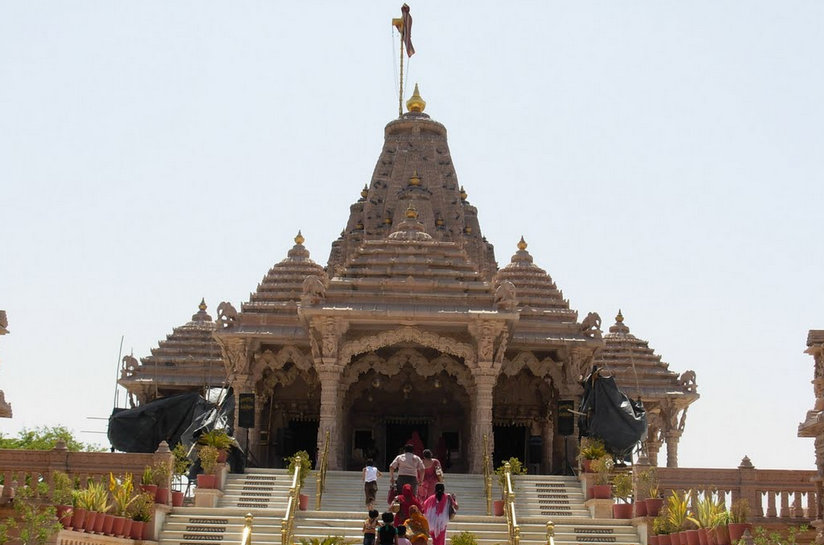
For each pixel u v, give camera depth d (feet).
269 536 116.26
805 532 113.80
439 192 245.24
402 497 99.91
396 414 200.03
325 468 143.13
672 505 115.96
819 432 99.30
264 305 188.55
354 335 173.37
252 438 189.78
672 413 212.84
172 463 125.29
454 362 179.52
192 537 116.88
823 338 95.25
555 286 202.80
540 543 118.32
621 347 221.05
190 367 214.28
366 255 177.47
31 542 92.17
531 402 200.75
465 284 170.50
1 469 123.34
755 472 124.57
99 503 107.86
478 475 147.74
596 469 139.03
